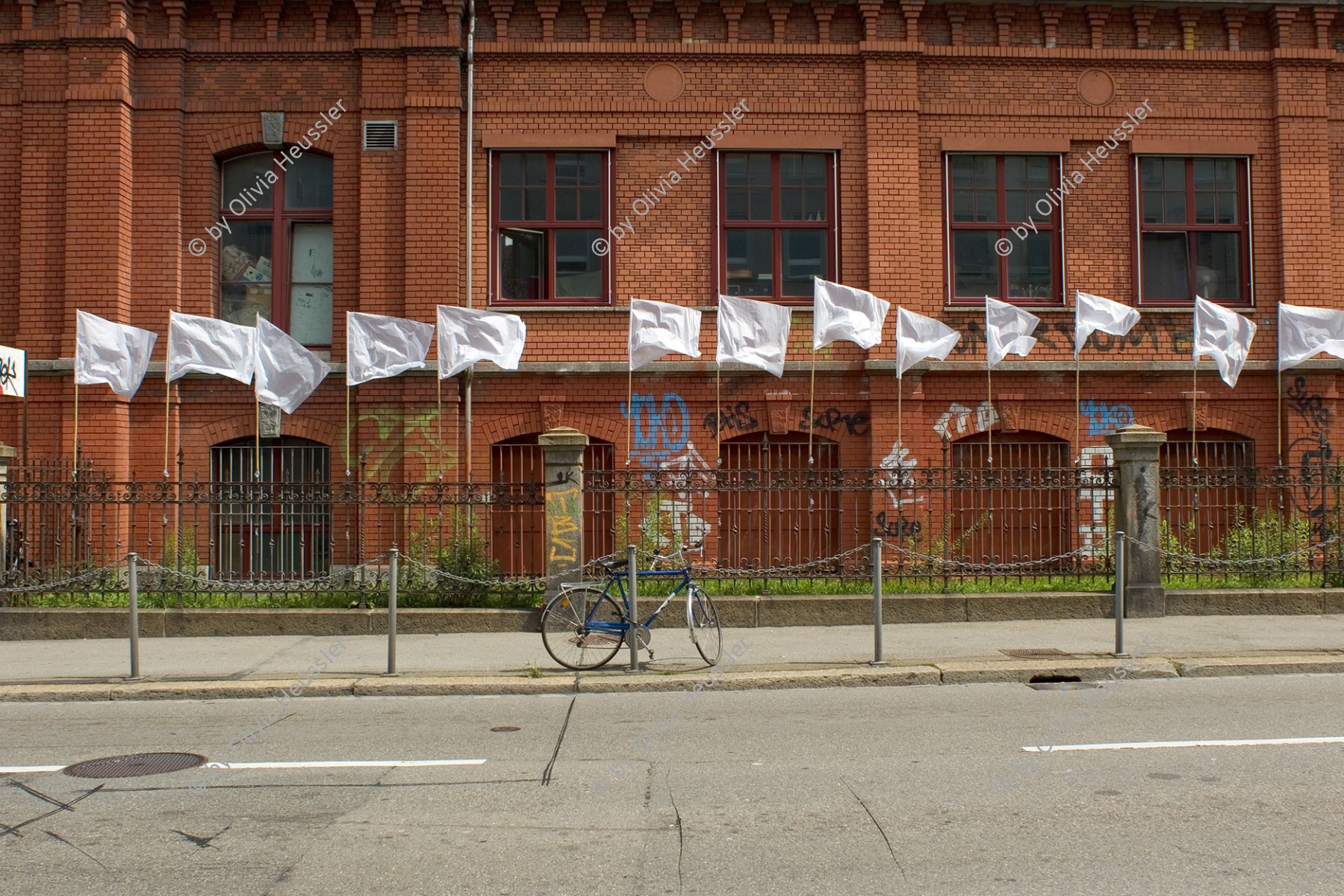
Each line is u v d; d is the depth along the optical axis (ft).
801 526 50.65
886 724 26.99
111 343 45.68
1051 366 52.01
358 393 50.39
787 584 42.57
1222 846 17.60
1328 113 54.13
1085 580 43.73
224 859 17.44
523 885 16.22
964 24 53.36
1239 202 54.60
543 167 52.60
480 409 51.19
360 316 47.14
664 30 52.65
